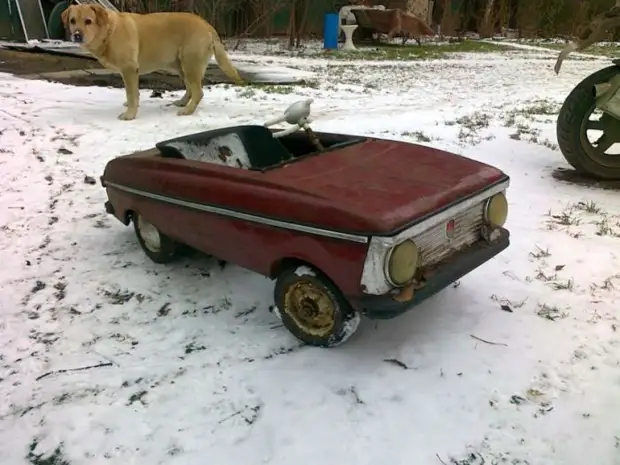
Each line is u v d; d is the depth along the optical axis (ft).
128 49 26.89
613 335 11.39
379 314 9.66
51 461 8.77
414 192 10.39
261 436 9.10
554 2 96.43
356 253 9.55
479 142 25.03
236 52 63.98
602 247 15.10
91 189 19.43
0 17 53.62
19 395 10.07
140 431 9.25
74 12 25.62
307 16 81.71
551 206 17.99
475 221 11.48
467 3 100.32
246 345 11.30
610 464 8.50
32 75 38.55
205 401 9.84
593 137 25.45
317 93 37.68
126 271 14.25
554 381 10.16
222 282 13.67
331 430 9.18
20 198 18.58
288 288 11.00
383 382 10.15
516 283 13.38
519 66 59.26
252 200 10.88
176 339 11.56
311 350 11.07
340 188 10.48
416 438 8.98
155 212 13.12
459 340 11.26
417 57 65.41
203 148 13.69
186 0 65.21
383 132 26.43
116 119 27.94
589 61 65.46
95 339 11.62
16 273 14.19
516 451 8.73
